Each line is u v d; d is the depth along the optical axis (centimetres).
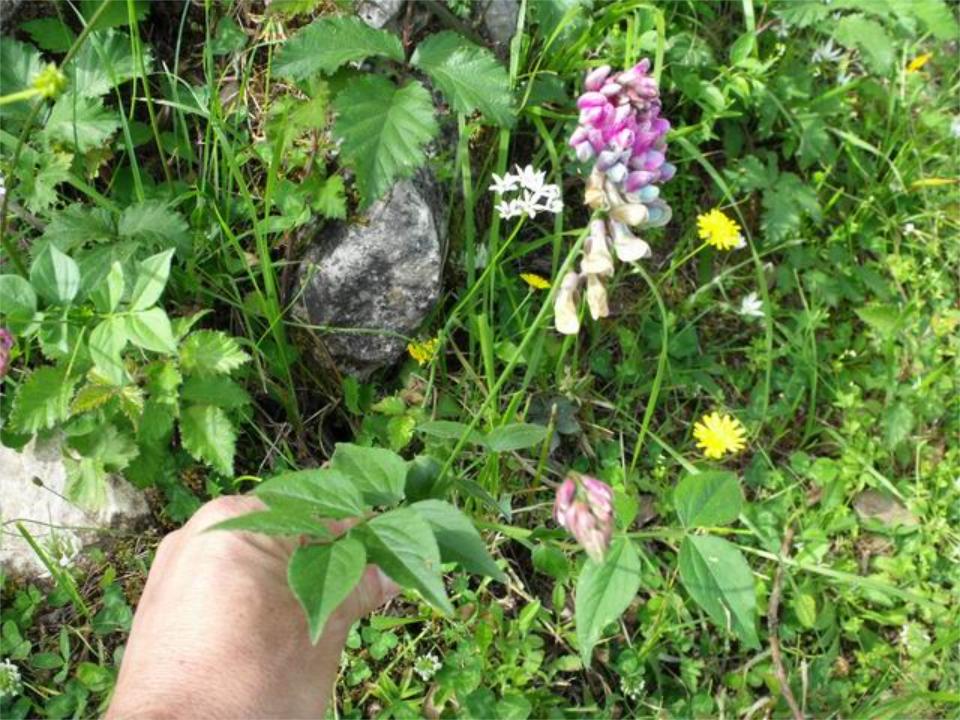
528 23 55
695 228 60
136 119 52
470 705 46
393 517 25
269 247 51
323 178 50
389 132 45
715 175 56
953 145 68
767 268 61
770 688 50
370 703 47
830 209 65
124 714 27
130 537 47
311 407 53
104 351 40
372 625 47
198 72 53
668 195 61
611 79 28
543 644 49
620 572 32
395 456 31
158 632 29
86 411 44
